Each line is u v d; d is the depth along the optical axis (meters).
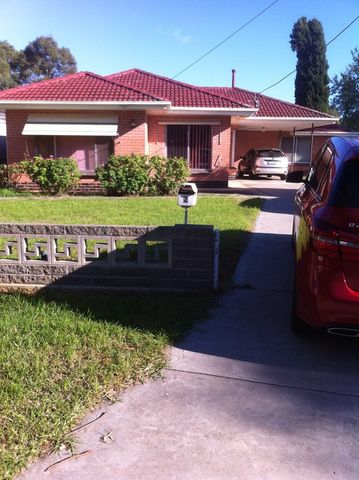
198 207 12.36
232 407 3.51
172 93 19.28
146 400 3.55
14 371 3.76
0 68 53.16
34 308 5.11
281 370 4.10
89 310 5.10
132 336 4.47
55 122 16.91
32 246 6.54
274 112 22.36
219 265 7.01
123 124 17.00
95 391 3.56
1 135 23.58
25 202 13.43
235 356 4.32
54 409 3.33
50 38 58.62
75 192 16.72
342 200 4.05
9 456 2.86
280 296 5.89
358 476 2.84
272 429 3.26
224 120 18.34
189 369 4.04
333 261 3.93
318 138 28.50
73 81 18.05
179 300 5.54
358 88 40.00
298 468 2.90
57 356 4.04
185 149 18.72
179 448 3.04
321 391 3.78
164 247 5.79
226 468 2.88
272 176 26.00
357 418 3.43
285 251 8.04
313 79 42.84
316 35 42.91
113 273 5.80
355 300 3.88
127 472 2.83
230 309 5.43
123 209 11.91
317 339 4.71
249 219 10.80
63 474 2.80
